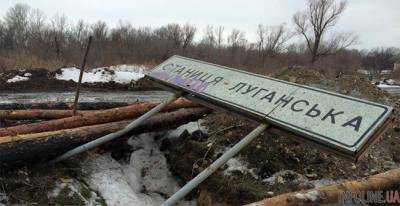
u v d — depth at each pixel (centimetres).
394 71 5072
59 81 1381
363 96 887
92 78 1495
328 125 467
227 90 589
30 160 559
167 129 757
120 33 4009
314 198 434
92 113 682
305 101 512
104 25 3866
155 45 3691
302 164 656
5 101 1074
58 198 530
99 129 636
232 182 611
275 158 661
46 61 1983
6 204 498
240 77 606
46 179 555
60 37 3416
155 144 751
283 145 682
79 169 606
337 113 477
